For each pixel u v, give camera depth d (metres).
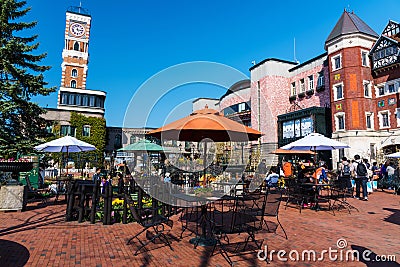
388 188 17.53
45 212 8.77
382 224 7.21
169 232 6.38
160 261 4.57
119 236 5.98
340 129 25.45
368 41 25.88
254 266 4.36
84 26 54.22
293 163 21.75
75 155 31.02
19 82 14.52
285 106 33.19
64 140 11.84
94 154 35.50
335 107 25.91
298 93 32.28
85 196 7.71
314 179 9.95
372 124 24.98
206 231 6.21
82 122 36.97
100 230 6.48
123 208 7.24
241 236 6.08
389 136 23.86
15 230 6.45
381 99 24.95
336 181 9.59
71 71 52.09
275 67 33.44
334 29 27.33
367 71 25.48
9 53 15.05
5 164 8.72
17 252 4.91
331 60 26.80
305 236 6.05
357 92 24.73
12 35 16.08
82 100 39.66
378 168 19.53
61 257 4.69
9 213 8.57
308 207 9.84
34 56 16.52
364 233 6.31
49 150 14.42
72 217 7.54
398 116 23.59
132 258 4.68
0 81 14.50
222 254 4.82
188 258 4.71
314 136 11.30
